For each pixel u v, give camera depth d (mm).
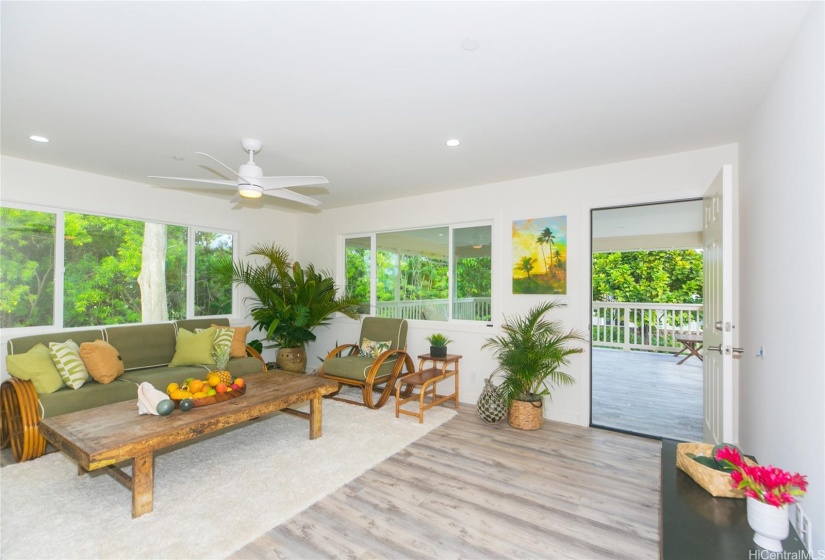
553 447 3205
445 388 4719
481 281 4582
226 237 5312
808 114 1615
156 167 3812
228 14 1647
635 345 7344
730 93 2322
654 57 1966
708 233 2898
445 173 3990
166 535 2027
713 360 2695
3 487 2498
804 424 1624
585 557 1905
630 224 6309
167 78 2182
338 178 4184
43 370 3072
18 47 1878
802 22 1672
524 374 3516
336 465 2824
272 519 2174
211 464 2824
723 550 1333
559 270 3924
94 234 4109
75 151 3354
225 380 3092
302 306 5086
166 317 4695
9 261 3578
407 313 5199
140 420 2496
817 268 1516
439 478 2666
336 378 4410
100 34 1781
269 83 2236
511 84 2244
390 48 1899
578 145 3199
